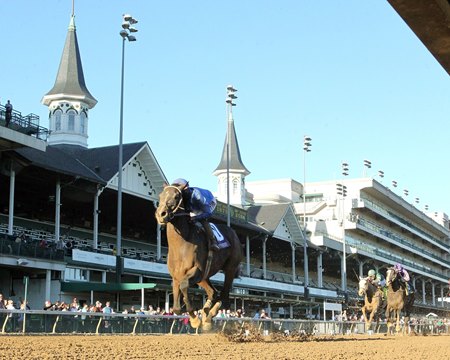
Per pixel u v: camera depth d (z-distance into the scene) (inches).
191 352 337.4
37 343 419.2
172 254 384.5
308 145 2260.1
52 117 2005.4
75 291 1211.9
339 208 3034.0
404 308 1035.9
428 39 194.1
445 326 1620.3
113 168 1537.9
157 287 1177.4
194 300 1652.3
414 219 4296.3
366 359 318.3
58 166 1328.7
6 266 1140.5
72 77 2046.0
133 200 1665.8
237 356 309.1
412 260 4057.6
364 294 1043.9
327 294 2362.2
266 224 2233.0
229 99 1722.4
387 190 3604.8
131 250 1850.4
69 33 2127.2
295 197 3629.4
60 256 1221.7
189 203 381.7
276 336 593.6
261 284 1947.6
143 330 792.3
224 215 1893.5
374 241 3390.7
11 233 1207.6
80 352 321.7
